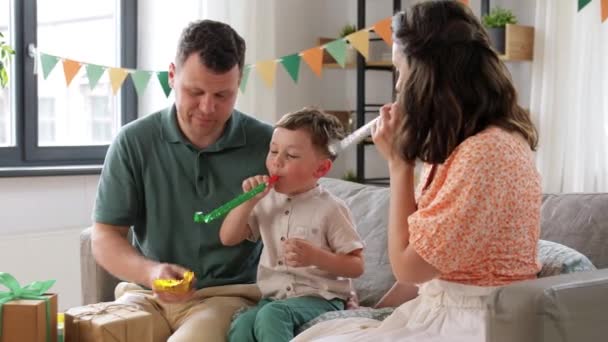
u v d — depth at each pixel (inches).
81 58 129.5
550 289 42.7
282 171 68.1
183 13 127.6
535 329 41.9
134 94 133.8
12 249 114.7
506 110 53.7
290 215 69.1
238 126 74.7
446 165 53.0
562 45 119.0
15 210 115.8
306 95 149.9
